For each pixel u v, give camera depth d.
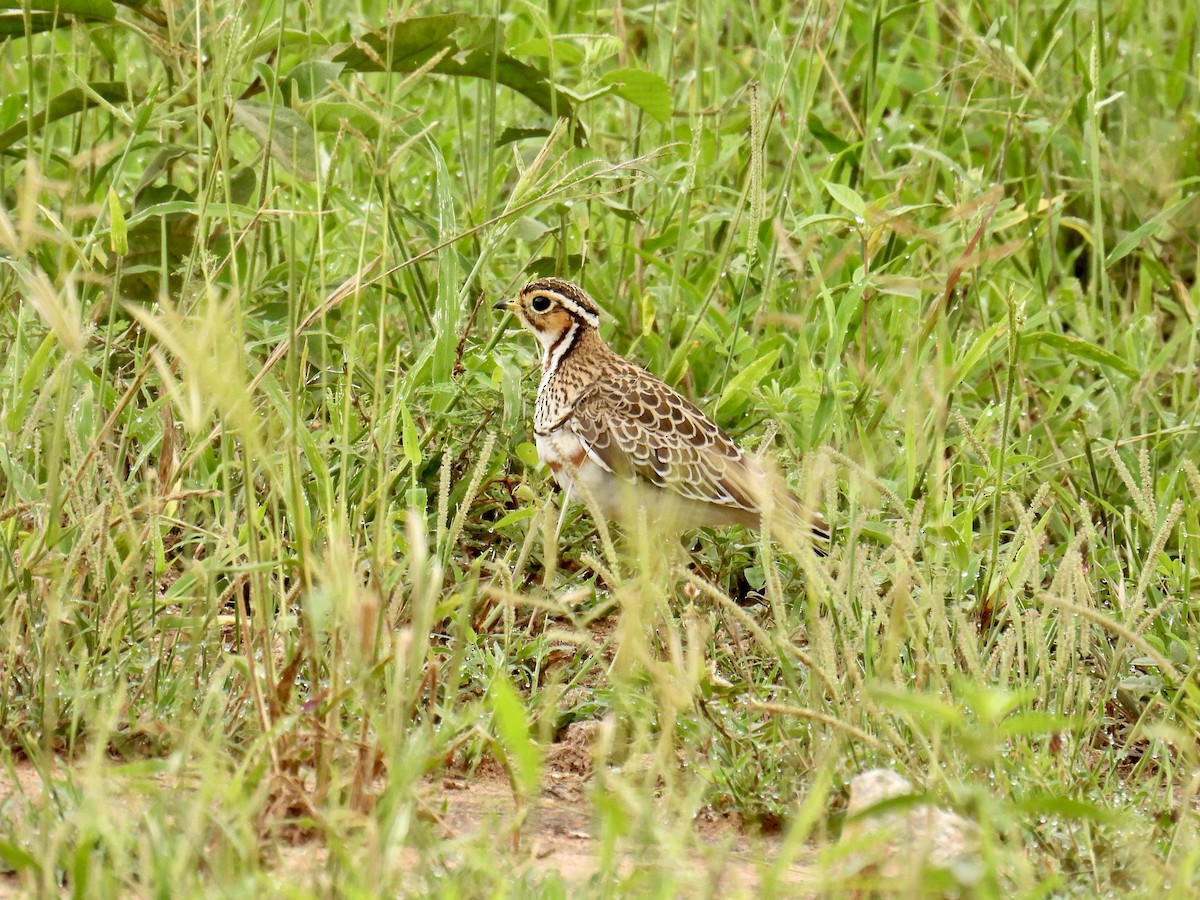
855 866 7.12
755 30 16.61
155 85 12.24
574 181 11.92
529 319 12.52
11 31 12.67
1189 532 11.46
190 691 8.84
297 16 16.12
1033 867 7.89
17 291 12.49
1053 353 14.65
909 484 11.30
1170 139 16.16
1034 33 17.69
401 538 10.60
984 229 13.07
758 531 12.25
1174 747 9.70
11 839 7.21
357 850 7.18
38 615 9.60
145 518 10.22
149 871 6.61
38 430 10.69
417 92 17.42
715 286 13.11
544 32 14.01
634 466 11.98
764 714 9.45
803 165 14.64
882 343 13.34
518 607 11.20
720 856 6.91
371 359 12.94
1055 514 12.42
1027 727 6.91
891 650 8.38
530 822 8.23
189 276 10.84
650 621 8.91
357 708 8.62
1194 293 14.64
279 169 13.43
